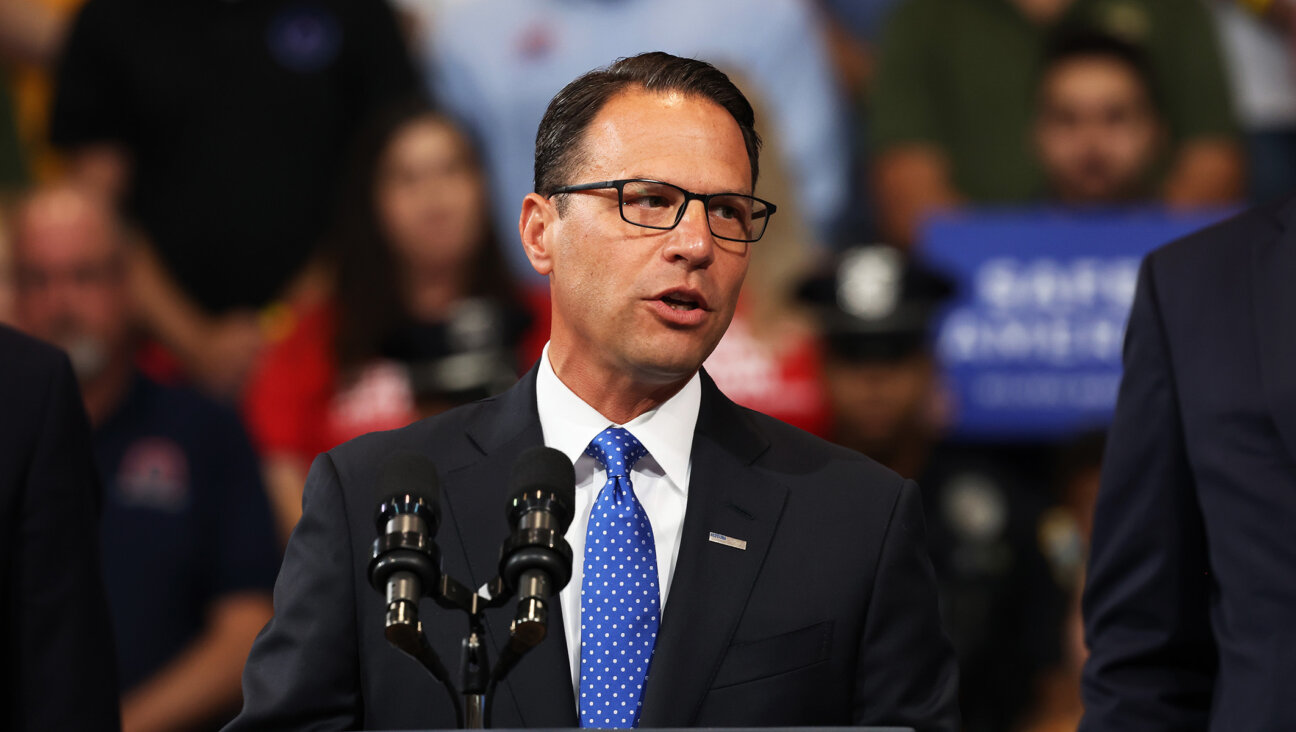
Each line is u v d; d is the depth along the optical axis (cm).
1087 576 707
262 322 1443
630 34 1473
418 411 1341
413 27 1495
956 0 1495
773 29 1479
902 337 1383
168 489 1245
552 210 591
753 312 1426
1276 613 626
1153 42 1487
